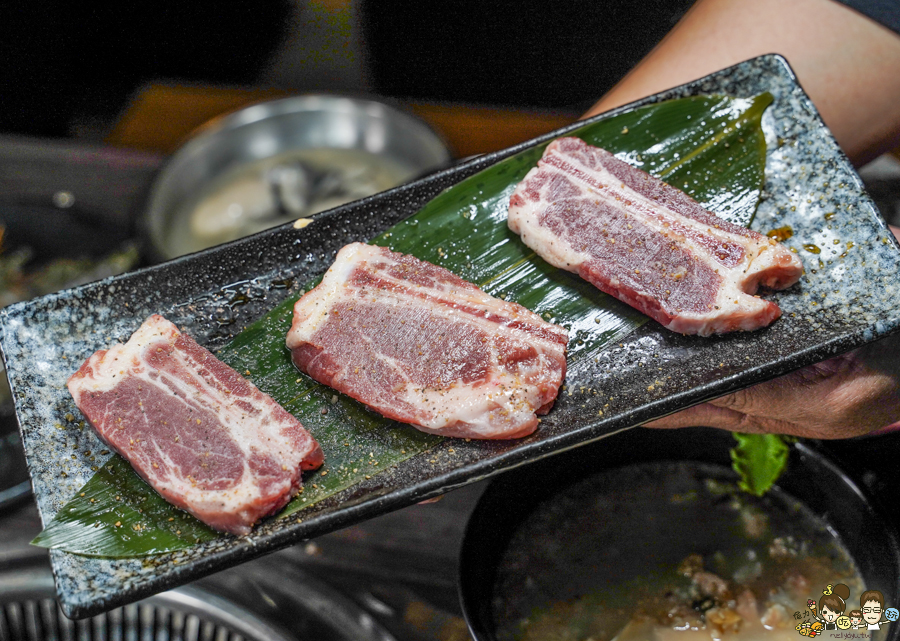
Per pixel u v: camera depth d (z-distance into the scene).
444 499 0.60
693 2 0.74
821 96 0.64
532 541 0.57
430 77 0.84
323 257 0.59
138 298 0.58
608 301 0.57
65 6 0.82
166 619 0.57
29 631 0.58
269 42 0.86
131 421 0.53
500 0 0.76
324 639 0.56
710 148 0.60
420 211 0.60
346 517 0.51
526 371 0.54
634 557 0.56
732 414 0.56
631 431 0.57
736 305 0.54
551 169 0.59
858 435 0.57
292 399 0.55
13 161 0.80
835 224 0.57
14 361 0.56
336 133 0.83
